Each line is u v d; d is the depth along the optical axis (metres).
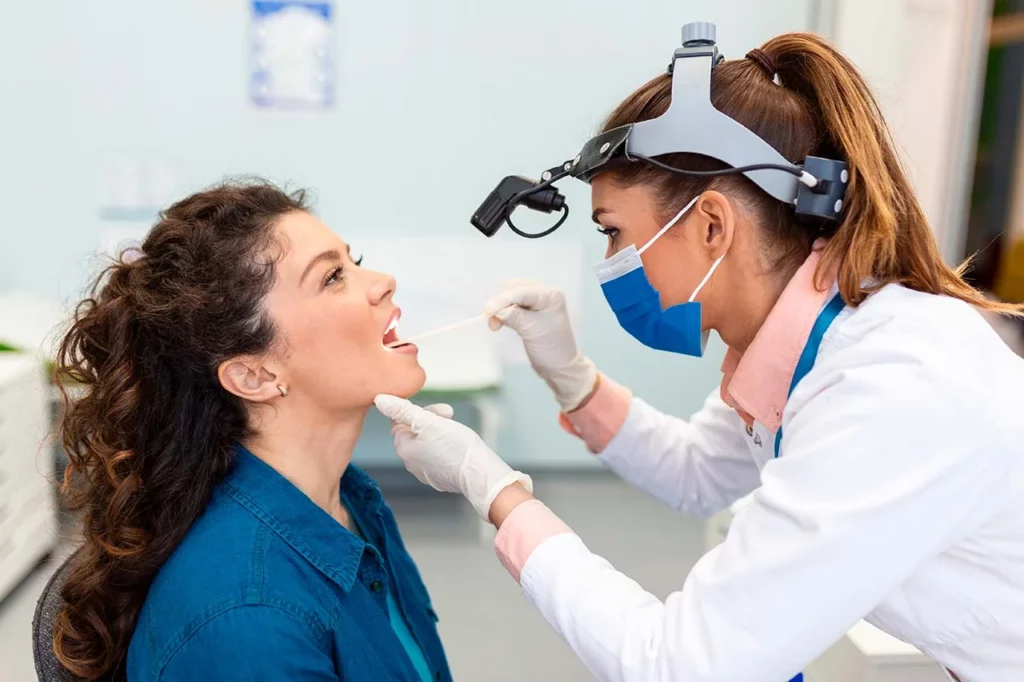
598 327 3.12
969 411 0.73
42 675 0.88
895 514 0.72
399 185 2.96
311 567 0.89
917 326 0.79
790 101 0.91
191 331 0.89
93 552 0.92
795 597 0.74
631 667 0.81
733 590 0.77
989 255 2.72
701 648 0.77
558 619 0.89
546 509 0.98
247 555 0.85
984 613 0.83
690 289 0.95
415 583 1.19
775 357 0.91
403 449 1.08
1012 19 2.70
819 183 0.84
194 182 2.91
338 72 2.85
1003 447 0.74
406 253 3.02
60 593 0.94
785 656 0.76
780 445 0.93
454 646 2.21
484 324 3.08
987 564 0.81
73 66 2.78
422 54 2.85
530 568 0.92
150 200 2.90
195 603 0.81
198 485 0.91
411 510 3.03
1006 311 0.89
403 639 1.08
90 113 2.82
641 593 0.89
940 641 0.87
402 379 1.01
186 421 0.91
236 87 2.83
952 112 2.78
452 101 2.90
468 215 3.01
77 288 2.85
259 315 0.90
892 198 0.86
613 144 0.92
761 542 0.78
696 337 0.96
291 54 2.81
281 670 0.79
